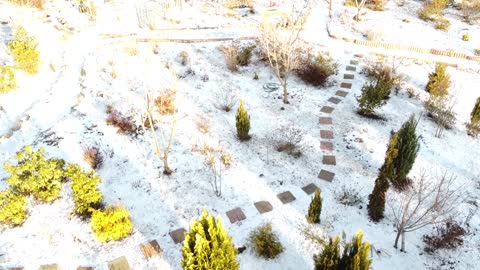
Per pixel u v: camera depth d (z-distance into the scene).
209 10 24.44
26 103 15.76
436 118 15.95
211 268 8.00
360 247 7.92
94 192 10.76
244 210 11.53
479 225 11.37
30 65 16.88
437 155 14.04
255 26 22.52
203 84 17.31
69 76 17.30
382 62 19.67
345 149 14.12
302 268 9.95
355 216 11.49
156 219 11.15
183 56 18.56
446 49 20.97
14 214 10.59
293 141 14.16
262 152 13.80
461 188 12.65
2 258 9.80
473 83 18.58
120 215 10.13
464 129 15.57
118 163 12.91
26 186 11.02
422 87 18.00
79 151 13.19
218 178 12.59
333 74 18.62
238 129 14.01
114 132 14.16
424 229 11.12
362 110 15.77
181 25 22.31
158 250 10.22
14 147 13.48
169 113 15.27
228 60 18.36
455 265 10.20
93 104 15.55
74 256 9.99
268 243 10.07
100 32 20.94
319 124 15.34
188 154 13.45
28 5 22.48
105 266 9.78
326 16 24.50
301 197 12.06
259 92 17.20
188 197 11.84
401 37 22.09
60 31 20.77
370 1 26.42
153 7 24.05
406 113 16.19
